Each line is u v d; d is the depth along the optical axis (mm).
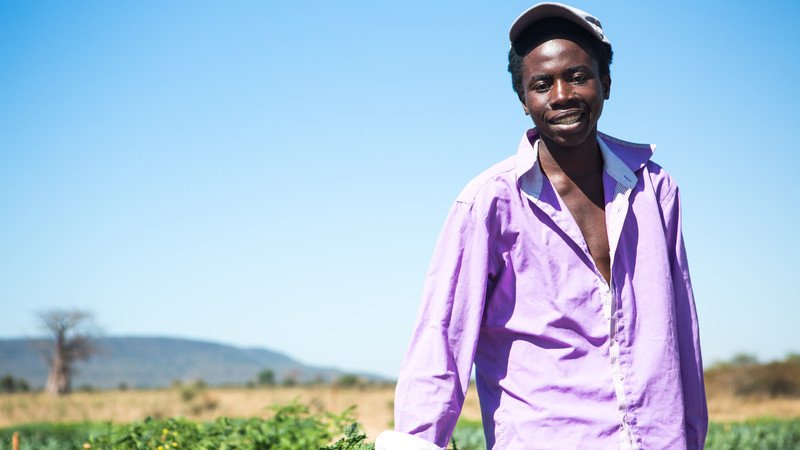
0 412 34906
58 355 78750
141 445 4734
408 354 2211
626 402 2068
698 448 2227
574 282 2148
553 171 2273
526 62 2230
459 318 2186
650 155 2371
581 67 2166
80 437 13227
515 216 2217
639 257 2223
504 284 2223
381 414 34125
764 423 16906
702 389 2244
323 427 3287
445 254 2244
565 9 2164
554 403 2086
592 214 2258
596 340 2117
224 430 4172
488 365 2252
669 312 2176
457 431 12016
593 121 2193
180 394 41000
